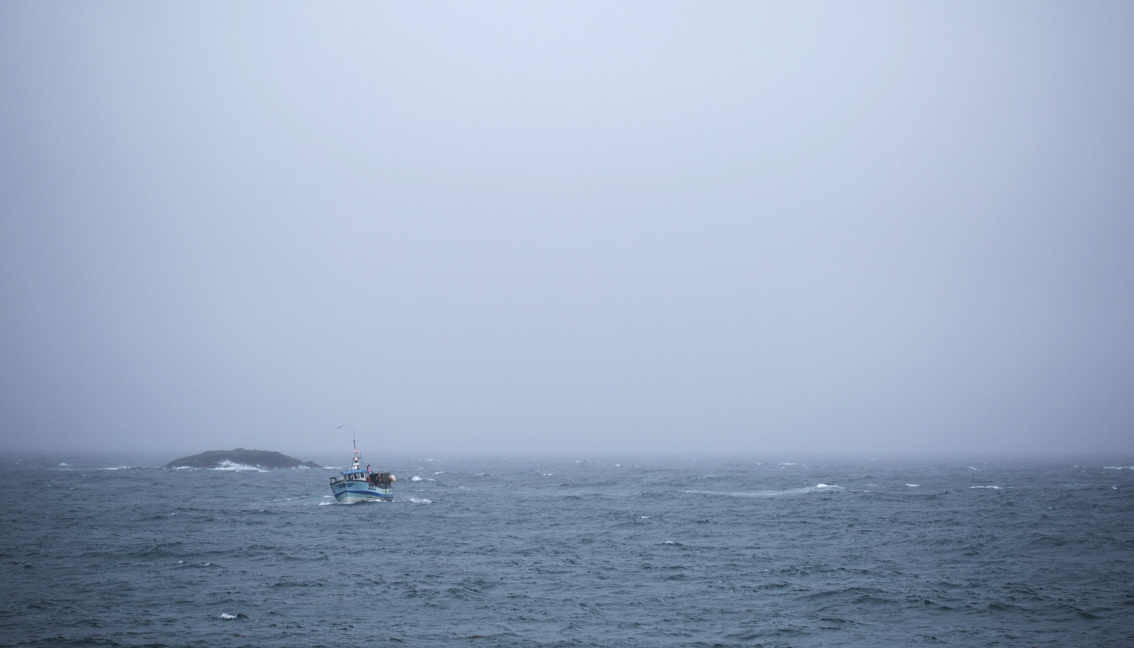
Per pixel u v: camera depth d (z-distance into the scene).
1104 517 90.62
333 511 97.81
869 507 103.38
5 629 44.50
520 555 66.62
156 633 43.84
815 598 51.53
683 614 47.91
